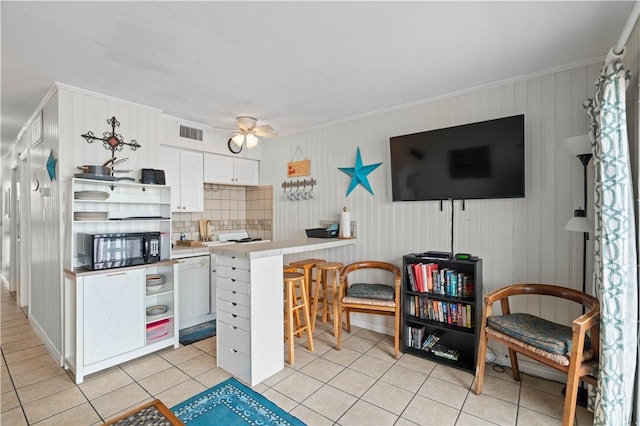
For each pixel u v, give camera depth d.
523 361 2.61
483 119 2.79
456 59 2.32
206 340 3.27
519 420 2.01
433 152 2.96
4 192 5.93
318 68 2.43
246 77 2.58
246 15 1.77
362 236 3.56
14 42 2.01
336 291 3.21
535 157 2.56
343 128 3.73
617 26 1.91
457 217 2.92
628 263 1.71
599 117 1.84
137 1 1.63
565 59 2.33
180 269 3.59
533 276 2.56
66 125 2.71
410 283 2.98
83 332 2.48
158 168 3.34
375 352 2.96
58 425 1.96
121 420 1.43
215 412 2.08
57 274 2.77
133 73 2.47
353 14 1.77
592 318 1.83
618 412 1.71
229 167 4.32
